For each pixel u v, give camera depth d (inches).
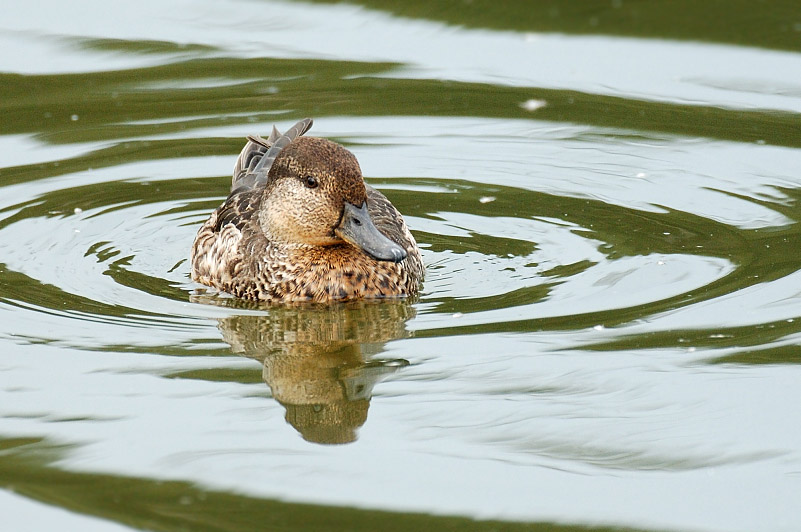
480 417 413.1
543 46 768.3
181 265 560.7
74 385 435.8
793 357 446.0
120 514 358.3
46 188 625.0
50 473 380.5
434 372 444.8
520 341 466.6
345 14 817.5
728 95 708.0
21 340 470.3
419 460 388.5
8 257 551.5
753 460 385.7
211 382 439.2
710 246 555.8
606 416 411.8
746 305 490.6
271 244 524.7
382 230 523.5
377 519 356.8
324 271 517.7
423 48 769.6
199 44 767.1
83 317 494.3
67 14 811.4
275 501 365.4
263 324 493.7
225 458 389.7
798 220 579.2
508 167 657.6
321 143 514.0
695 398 421.1
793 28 773.3
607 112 698.8
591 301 501.7
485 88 722.8
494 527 353.1
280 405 422.9
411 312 502.0
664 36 773.3
